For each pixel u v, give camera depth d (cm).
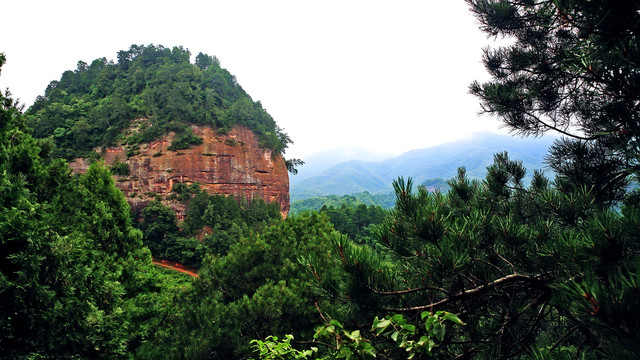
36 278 698
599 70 263
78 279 805
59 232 866
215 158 7206
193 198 6300
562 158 461
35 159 1045
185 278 4519
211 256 1130
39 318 712
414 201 305
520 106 457
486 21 491
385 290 284
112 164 6650
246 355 789
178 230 5988
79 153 6744
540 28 450
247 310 829
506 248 367
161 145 6838
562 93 430
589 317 177
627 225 204
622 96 269
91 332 794
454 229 318
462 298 293
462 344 328
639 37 236
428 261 285
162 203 6384
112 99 7538
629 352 144
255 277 1060
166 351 860
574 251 240
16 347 697
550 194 369
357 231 6338
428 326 233
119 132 7125
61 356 757
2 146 900
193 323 863
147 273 1334
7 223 687
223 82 9325
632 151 275
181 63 9669
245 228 5578
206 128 7450
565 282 209
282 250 1109
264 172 8081
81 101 8094
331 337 275
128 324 975
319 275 290
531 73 459
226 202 6294
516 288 340
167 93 7681
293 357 318
